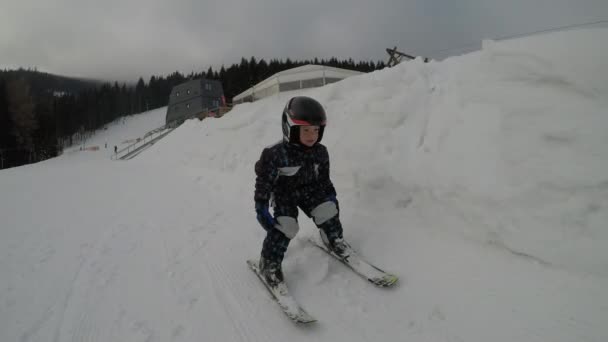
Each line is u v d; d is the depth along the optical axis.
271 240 2.56
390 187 3.44
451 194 2.81
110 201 6.44
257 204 2.54
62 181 10.00
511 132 2.58
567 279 2.03
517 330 1.86
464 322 2.02
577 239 2.07
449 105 3.28
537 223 2.25
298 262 2.92
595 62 2.24
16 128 53.50
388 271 2.63
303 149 2.56
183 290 2.69
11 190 8.25
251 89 26.80
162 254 3.46
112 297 2.60
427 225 2.99
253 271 2.91
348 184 3.96
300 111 2.37
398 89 4.11
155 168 12.88
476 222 2.59
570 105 2.31
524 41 2.82
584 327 1.75
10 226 4.69
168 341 2.06
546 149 2.35
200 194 6.56
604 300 1.83
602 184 2.04
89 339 2.10
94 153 43.69
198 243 3.74
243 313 2.34
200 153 11.12
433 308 2.17
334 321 2.19
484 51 3.21
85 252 3.58
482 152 2.70
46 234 4.27
